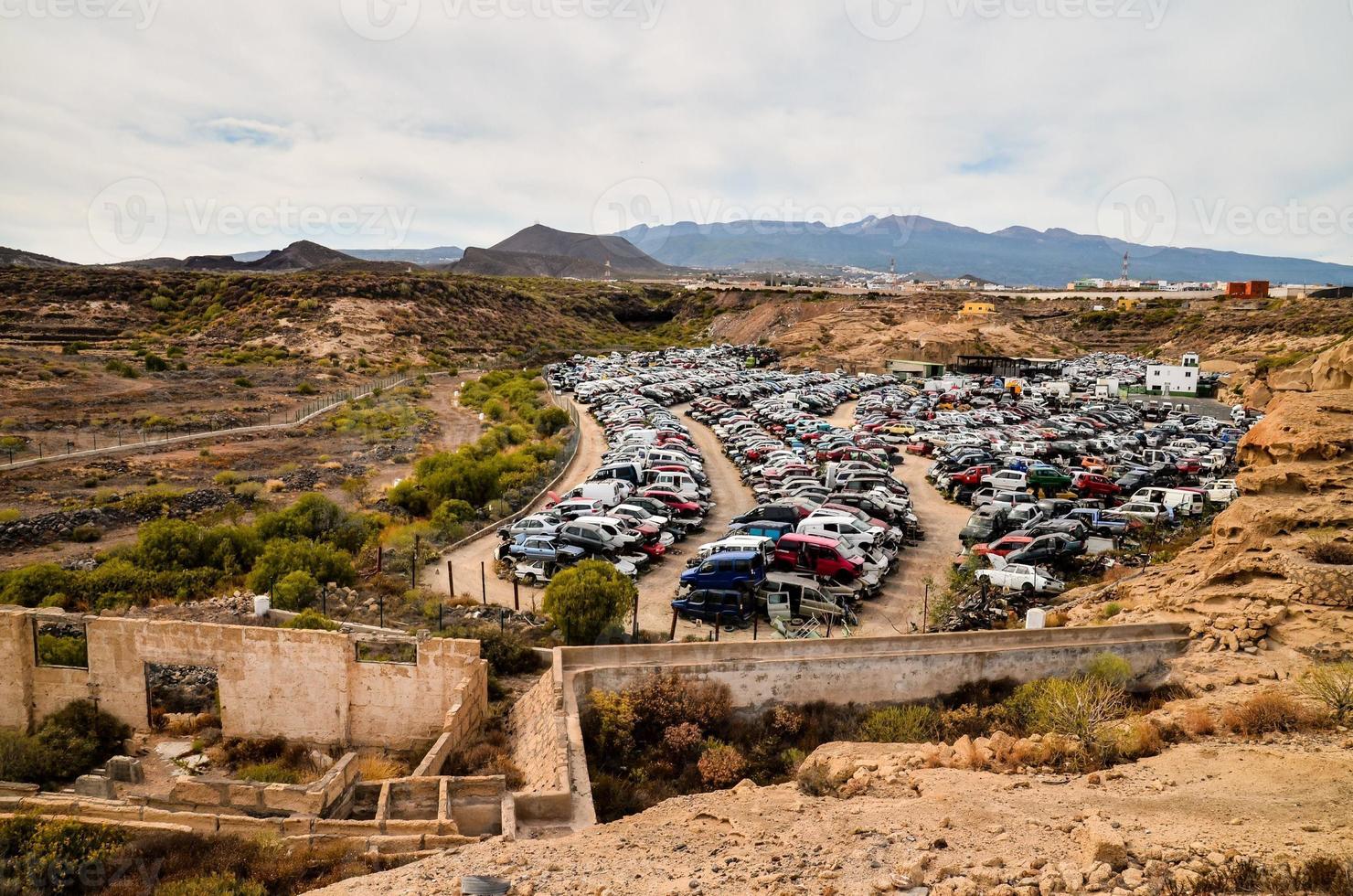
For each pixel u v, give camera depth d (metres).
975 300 167.12
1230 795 11.21
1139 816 10.60
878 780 13.50
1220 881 8.48
